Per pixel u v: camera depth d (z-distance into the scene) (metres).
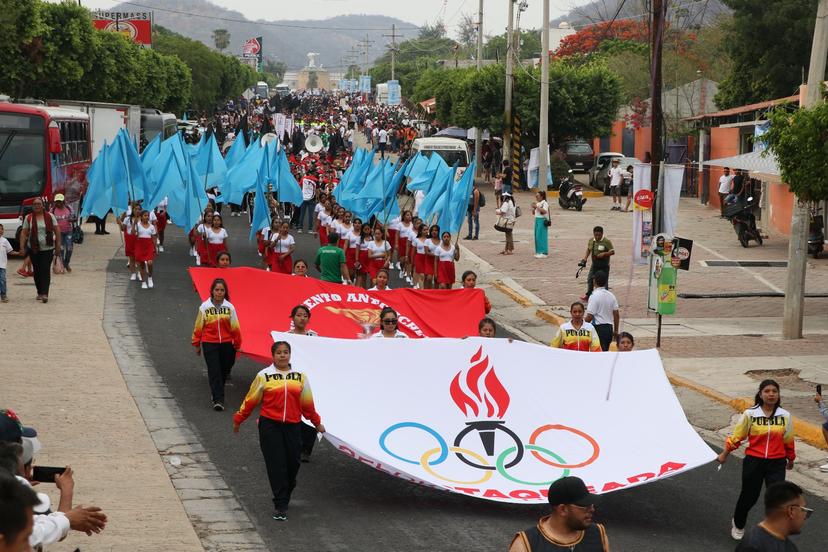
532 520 10.21
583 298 23.81
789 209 33.88
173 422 13.00
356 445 10.38
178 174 25.53
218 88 110.69
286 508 9.95
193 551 8.89
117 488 10.47
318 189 33.34
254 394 9.88
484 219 39.69
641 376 11.62
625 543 9.70
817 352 18.38
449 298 16.53
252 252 28.61
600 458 10.81
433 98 81.88
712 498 11.23
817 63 18.55
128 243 22.66
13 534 4.46
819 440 13.44
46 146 26.36
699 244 31.88
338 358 11.25
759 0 42.16
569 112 50.56
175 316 19.69
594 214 41.09
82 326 18.34
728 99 45.75
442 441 10.78
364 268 22.80
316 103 151.00
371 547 9.27
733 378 16.56
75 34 46.59
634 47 70.12
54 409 13.21
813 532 10.29
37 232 20.12
